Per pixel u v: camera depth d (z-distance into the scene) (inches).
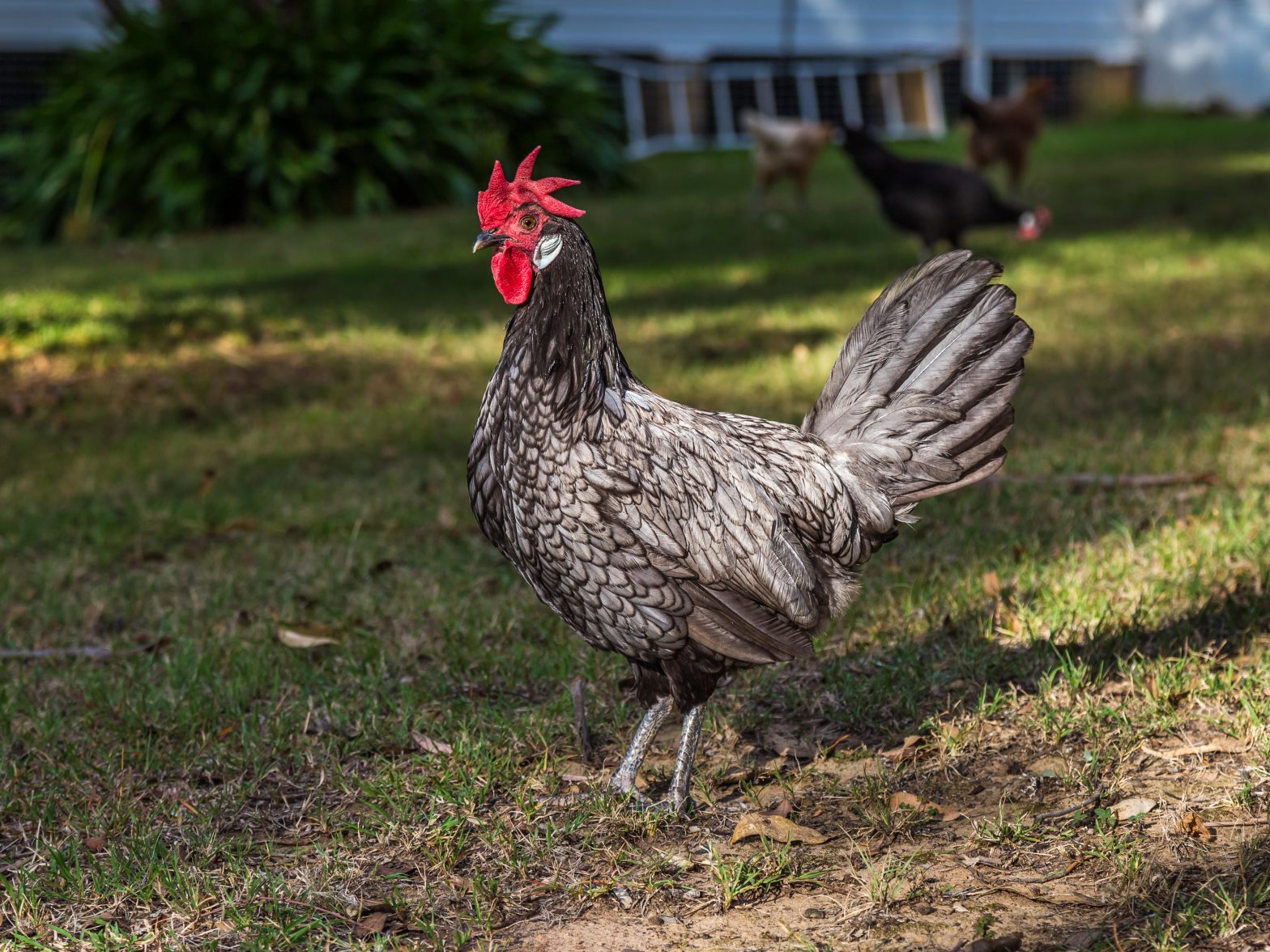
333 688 176.4
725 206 677.9
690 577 132.2
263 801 150.6
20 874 132.3
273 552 236.4
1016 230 509.4
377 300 468.1
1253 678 159.2
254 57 688.4
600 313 131.5
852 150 459.2
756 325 401.7
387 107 697.6
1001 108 610.2
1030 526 223.0
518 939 121.5
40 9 901.8
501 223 128.8
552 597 139.6
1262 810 134.0
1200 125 1076.5
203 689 177.8
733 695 172.4
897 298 146.1
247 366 378.6
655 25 1069.1
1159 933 114.2
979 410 143.6
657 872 132.4
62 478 285.3
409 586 214.7
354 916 126.2
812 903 125.3
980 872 128.6
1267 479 235.5
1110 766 145.7
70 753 159.8
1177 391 302.4
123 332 410.6
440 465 281.3
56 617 208.5
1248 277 434.6
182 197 653.9
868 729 162.6
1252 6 1227.2
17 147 735.7
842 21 1141.7
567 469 128.6
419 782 149.6
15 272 551.8
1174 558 200.7
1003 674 171.6
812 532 139.5
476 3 757.9
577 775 153.6
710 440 136.6
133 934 123.6
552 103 747.4
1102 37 1269.7
